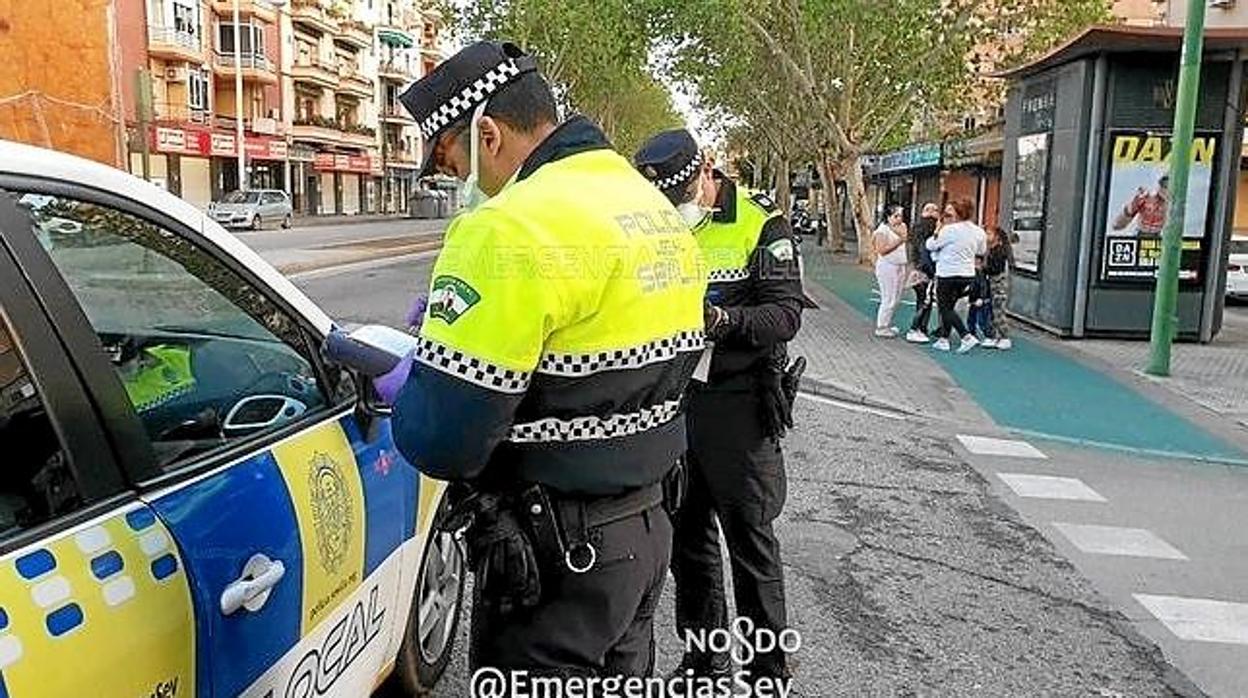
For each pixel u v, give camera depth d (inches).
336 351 94.8
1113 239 481.1
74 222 77.4
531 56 84.6
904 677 149.3
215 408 90.5
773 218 130.0
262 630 79.0
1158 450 294.0
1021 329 533.0
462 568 138.5
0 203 69.9
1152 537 217.8
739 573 135.3
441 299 73.7
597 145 84.0
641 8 890.1
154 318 86.8
